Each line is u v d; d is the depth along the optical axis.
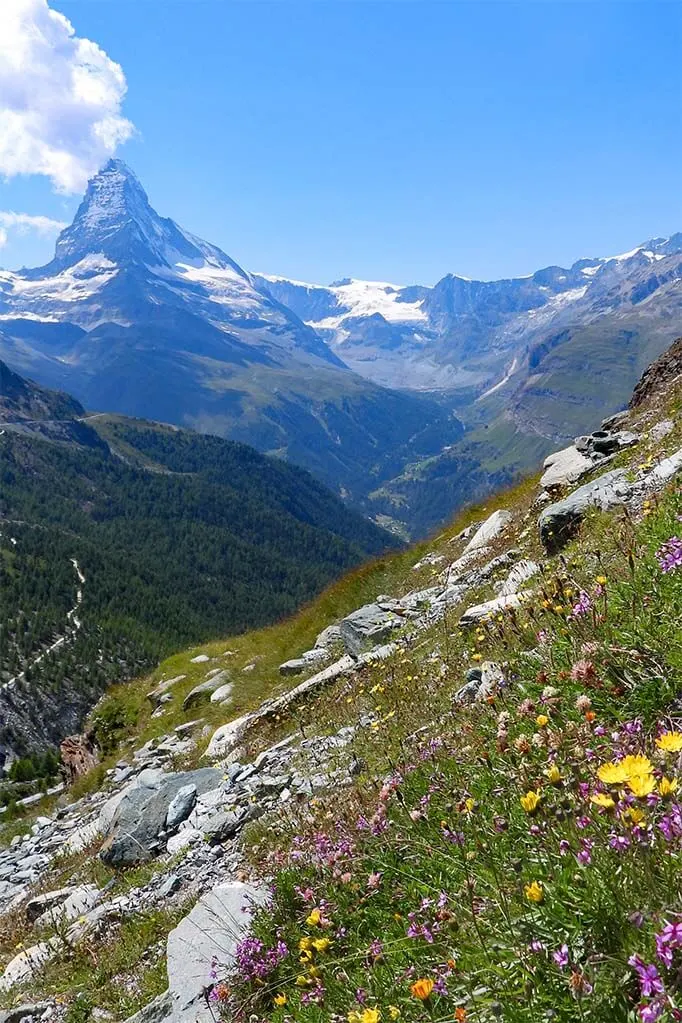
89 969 8.31
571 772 3.43
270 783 10.61
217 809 11.22
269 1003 5.10
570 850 3.03
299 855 6.46
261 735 15.70
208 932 6.69
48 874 15.81
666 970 2.35
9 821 27.05
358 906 4.75
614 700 4.19
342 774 8.63
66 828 20.41
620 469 14.54
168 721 25.59
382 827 5.27
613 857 2.73
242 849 9.06
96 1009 7.33
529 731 4.63
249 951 5.48
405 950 3.73
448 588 18.36
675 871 2.52
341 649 20.19
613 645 4.52
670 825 2.62
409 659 12.55
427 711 8.61
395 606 19.41
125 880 10.92
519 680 5.68
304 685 16.36
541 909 2.92
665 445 14.53
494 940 3.13
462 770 5.10
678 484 6.62
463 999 3.08
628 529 7.11
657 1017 2.18
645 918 2.48
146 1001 6.77
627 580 5.28
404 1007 3.40
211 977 5.97
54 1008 7.82
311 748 11.55
